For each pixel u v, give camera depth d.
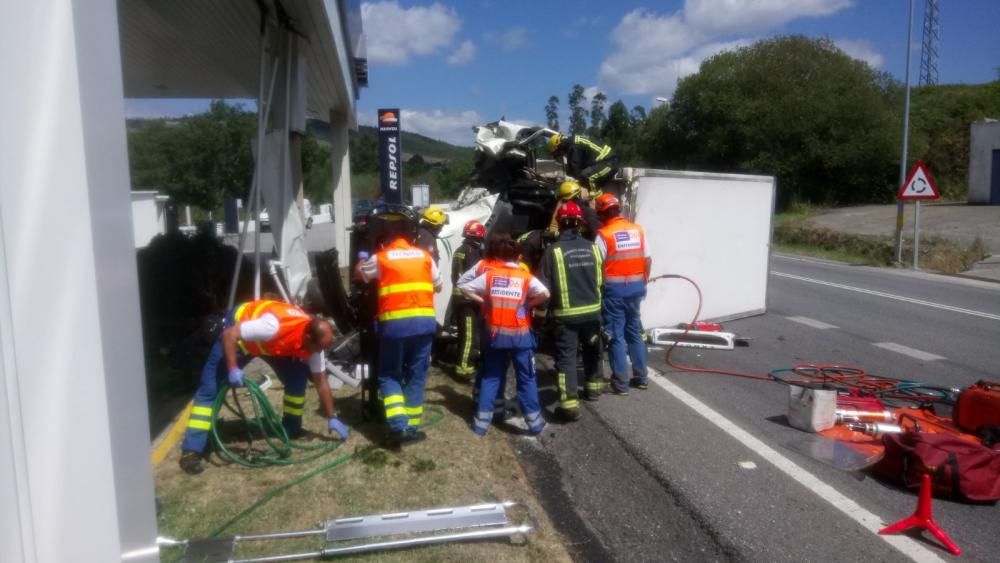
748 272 10.33
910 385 7.08
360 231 7.17
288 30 8.77
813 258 22.73
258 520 4.14
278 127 9.02
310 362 5.24
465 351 6.95
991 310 12.11
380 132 14.93
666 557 3.95
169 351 7.86
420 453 5.18
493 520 4.16
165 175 35.16
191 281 9.12
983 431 5.41
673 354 8.48
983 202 31.11
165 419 5.96
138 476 2.43
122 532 2.28
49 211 2.14
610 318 6.75
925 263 19.12
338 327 7.51
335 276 6.86
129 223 2.43
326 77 12.90
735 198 9.80
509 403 6.38
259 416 5.41
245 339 4.82
